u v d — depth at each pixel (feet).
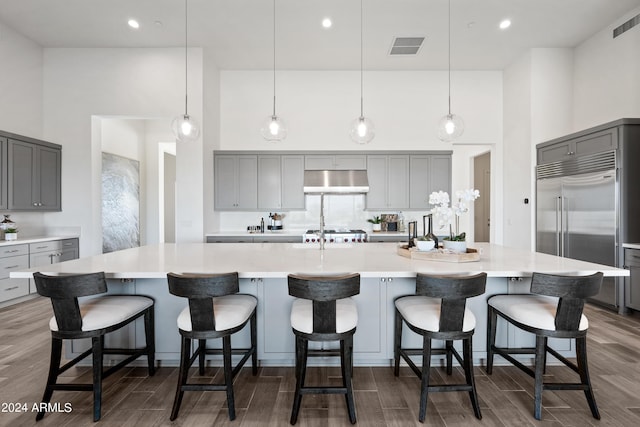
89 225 16.47
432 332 6.20
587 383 6.31
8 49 14.67
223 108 18.76
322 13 13.44
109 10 13.29
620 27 13.96
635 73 13.44
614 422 6.17
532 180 16.48
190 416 6.40
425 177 17.89
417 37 15.33
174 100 16.28
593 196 12.98
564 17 13.87
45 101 16.37
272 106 18.78
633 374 7.89
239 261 7.93
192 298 5.97
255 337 7.80
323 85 18.86
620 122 12.00
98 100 16.37
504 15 13.67
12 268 13.29
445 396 7.04
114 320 6.50
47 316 12.12
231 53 16.84
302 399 6.95
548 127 16.47
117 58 16.35
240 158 17.80
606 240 12.44
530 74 16.49
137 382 7.60
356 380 7.69
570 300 6.02
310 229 18.92
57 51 16.35
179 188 16.37
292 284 5.89
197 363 8.38
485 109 18.89
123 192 20.77
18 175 14.35
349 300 7.22
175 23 14.17
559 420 6.24
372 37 15.29
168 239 26.09
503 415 6.39
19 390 7.23
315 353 7.70
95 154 16.60
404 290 8.09
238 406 6.71
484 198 22.76
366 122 11.94
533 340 8.25
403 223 18.75
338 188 16.80
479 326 8.20
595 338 9.98
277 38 15.38
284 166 17.85
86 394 7.11
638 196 12.03
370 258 8.36
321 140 18.90
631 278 11.77
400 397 7.02
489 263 7.60
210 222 17.39
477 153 21.20
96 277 6.01
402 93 18.89
